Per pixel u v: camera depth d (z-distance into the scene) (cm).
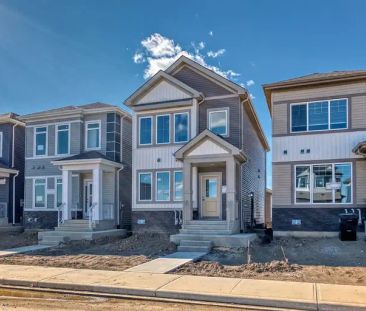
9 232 2427
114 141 2289
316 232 1725
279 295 834
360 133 1705
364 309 753
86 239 1930
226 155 1786
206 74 2028
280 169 1811
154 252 1533
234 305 809
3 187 2592
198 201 2019
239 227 1888
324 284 938
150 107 2091
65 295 903
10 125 2630
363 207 1669
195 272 1116
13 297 880
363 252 1372
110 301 843
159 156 2080
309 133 1783
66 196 2175
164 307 788
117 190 2283
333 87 1764
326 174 1739
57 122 2427
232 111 1977
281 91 1845
